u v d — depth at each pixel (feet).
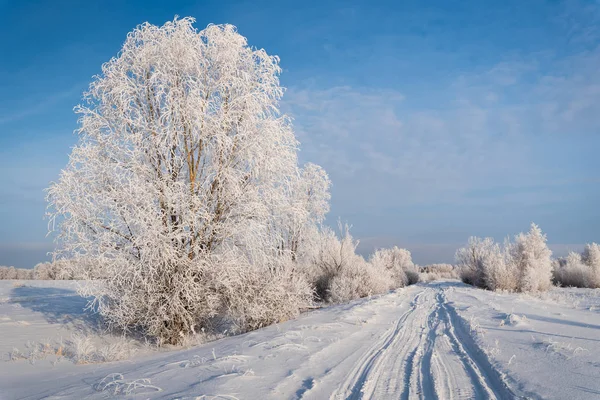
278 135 42.86
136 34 41.24
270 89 43.42
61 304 61.05
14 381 22.58
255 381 17.49
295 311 43.39
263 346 25.91
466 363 21.49
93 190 38.65
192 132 39.32
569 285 110.52
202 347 31.17
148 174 38.78
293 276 45.83
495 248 106.63
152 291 37.52
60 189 37.06
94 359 30.01
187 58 39.63
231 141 39.32
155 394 16.20
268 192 42.22
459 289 86.99
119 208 36.58
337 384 17.49
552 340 24.45
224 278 39.65
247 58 43.75
